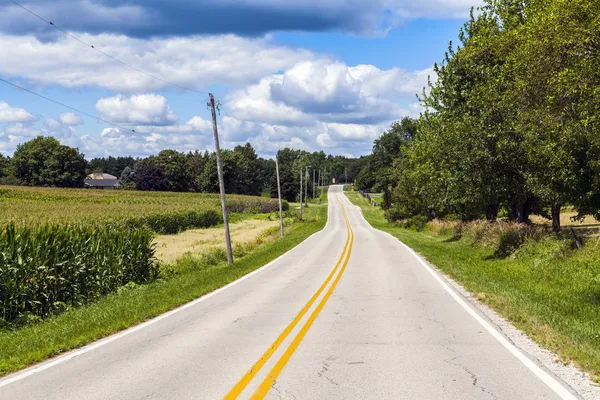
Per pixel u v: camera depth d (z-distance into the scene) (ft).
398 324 32.73
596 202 60.85
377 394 19.40
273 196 503.20
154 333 32.94
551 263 59.06
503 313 35.47
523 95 51.37
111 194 317.22
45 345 30.14
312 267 72.59
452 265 66.49
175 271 75.41
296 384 20.89
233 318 37.01
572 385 19.86
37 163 427.33
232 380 21.76
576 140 53.93
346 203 436.76
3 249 45.52
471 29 95.66
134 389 21.07
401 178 220.02
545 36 43.70
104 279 58.08
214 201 312.71
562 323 30.89
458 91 95.20
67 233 54.65
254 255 99.40
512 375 21.38
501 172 73.56
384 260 78.59
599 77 40.78
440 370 22.36
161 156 501.97
